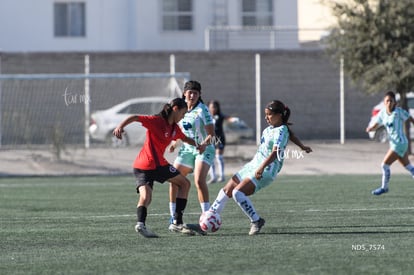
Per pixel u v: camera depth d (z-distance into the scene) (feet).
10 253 84.48
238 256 80.84
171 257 80.69
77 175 195.62
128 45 302.45
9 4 292.81
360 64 223.30
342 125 244.83
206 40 295.28
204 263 77.25
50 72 258.98
